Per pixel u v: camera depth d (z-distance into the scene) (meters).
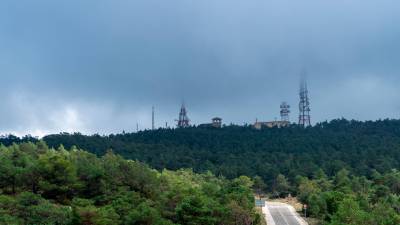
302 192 173.38
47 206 93.31
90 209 89.38
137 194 114.88
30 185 115.56
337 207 123.31
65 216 91.81
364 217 101.00
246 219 110.00
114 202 103.06
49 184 113.06
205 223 98.88
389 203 128.12
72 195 118.50
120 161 140.38
